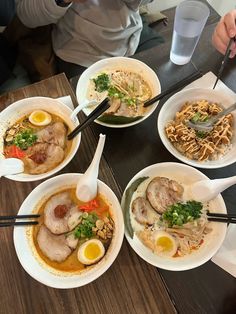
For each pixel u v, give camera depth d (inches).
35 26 30.2
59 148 19.8
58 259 16.9
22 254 16.4
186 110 21.1
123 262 17.4
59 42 32.3
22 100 20.8
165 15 45.6
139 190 18.7
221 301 16.5
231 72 23.4
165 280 17.0
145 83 22.8
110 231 17.5
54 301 16.7
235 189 19.3
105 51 31.6
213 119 20.7
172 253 16.9
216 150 20.0
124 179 20.0
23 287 17.0
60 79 23.7
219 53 24.3
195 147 19.9
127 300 16.6
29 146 20.2
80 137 20.1
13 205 19.2
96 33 30.4
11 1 30.4
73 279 16.1
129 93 22.2
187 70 23.8
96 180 17.7
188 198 18.4
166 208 17.9
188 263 16.2
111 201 17.8
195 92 21.4
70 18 30.8
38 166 19.4
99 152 17.0
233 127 20.8
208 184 17.2
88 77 23.0
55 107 21.2
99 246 17.0
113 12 29.6
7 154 20.0
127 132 21.5
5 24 30.8
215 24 26.0
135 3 29.9
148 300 16.6
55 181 18.2
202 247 17.1
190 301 16.6
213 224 17.5
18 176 18.8
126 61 23.2
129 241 16.6
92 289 16.9
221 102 21.4
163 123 20.6
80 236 17.5
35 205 18.1
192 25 21.9
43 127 21.0
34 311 16.5
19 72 33.5
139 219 17.8
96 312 16.4
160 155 20.7
